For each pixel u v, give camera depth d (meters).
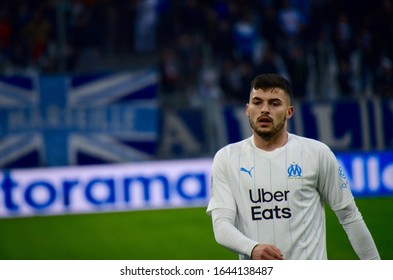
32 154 39.12
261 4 55.59
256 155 12.95
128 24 54.62
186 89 51.06
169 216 35.00
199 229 32.00
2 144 38.88
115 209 37.22
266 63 50.06
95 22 53.56
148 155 39.84
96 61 53.16
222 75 49.44
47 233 32.59
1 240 31.50
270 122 12.67
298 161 12.86
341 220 13.17
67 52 52.78
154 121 39.91
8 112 38.94
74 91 39.44
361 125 41.41
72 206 37.19
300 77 50.03
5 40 53.28
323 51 50.72
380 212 33.38
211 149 40.09
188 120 40.03
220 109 40.28
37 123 39.19
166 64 50.72
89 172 37.28
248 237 12.88
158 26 55.00
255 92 12.77
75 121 39.47
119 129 39.72
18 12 53.81
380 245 25.86
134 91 39.84
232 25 53.62
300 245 12.73
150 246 29.34
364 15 55.25
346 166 38.44
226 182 13.05
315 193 13.00
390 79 53.09
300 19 55.28
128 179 37.53
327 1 55.25
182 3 54.56
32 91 39.12
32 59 52.94
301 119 41.06
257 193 12.84
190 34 53.16
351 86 50.97
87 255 28.30
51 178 37.09
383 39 54.28
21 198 36.88
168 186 37.72
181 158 39.88
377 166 38.84
